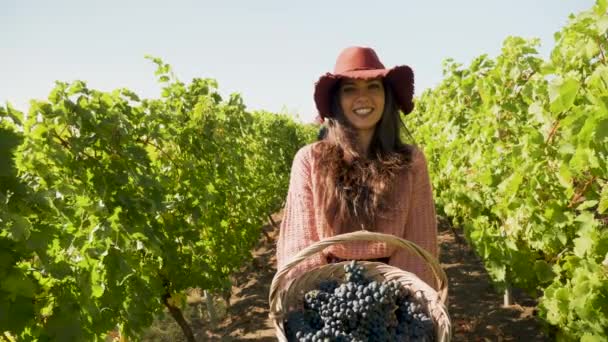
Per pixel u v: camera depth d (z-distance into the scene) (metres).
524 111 4.58
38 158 2.85
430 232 2.17
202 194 4.89
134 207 3.36
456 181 5.38
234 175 6.55
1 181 2.04
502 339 4.82
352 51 2.21
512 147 3.76
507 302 5.51
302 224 2.11
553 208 3.27
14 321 1.93
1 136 1.96
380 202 2.07
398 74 2.15
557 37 3.91
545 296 3.44
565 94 2.61
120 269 3.04
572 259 3.19
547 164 3.41
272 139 11.64
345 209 2.08
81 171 3.14
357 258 2.11
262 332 5.63
